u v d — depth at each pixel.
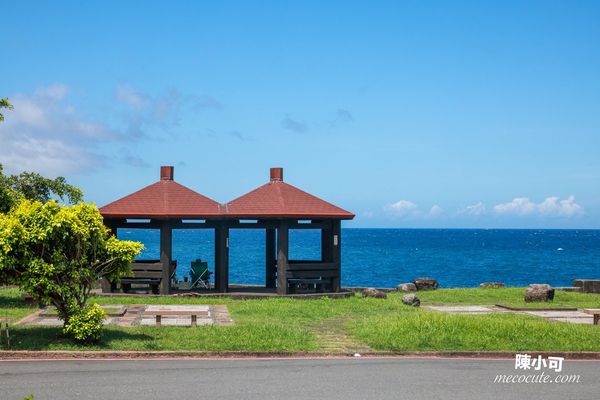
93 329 13.77
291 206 25.08
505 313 21.00
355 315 20.05
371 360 13.34
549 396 10.43
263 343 14.20
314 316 19.42
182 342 14.21
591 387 11.13
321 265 25.25
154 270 24.52
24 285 13.98
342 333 16.45
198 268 27.12
